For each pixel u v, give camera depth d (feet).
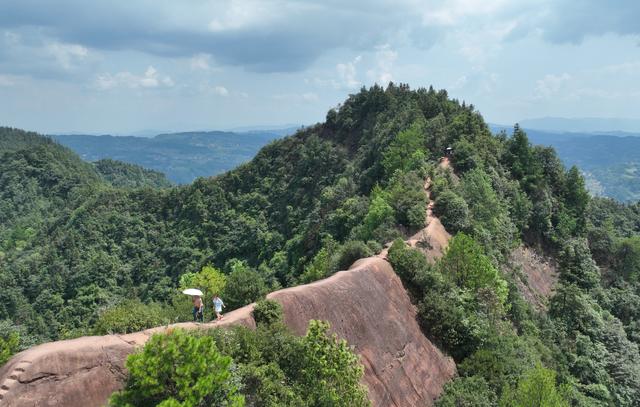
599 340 166.91
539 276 203.00
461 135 239.91
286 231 317.83
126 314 85.97
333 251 174.09
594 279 211.61
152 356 52.29
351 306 104.27
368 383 96.02
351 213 222.69
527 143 248.93
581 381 146.10
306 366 74.38
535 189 234.38
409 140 247.29
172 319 98.17
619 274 238.27
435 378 110.63
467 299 127.54
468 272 136.56
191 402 51.16
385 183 238.68
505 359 114.93
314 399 71.92
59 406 57.41
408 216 165.37
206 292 150.51
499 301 133.69
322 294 100.12
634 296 213.46
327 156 359.25
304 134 402.52
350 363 75.15
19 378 55.83
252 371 68.85
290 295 94.32
